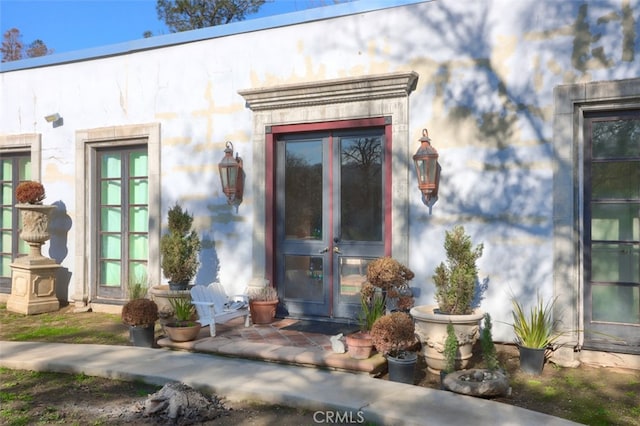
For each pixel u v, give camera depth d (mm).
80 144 8188
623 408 4121
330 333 6004
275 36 6828
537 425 3582
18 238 9000
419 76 6016
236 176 6949
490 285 5668
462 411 3824
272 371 4820
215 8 19609
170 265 6812
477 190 5734
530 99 5508
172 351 5602
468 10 5777
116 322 7273
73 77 8297
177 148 7469
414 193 6043
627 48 5113
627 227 5285
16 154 9000
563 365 5148
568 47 5344
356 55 6355
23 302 7832
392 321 4602
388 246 6172
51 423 3861
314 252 6691
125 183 8055
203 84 7301
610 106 5215
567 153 5309
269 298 6504
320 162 6723
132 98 7809
